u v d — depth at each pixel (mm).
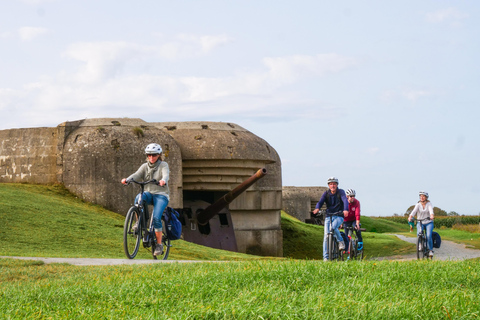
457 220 73062
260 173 28750
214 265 9102
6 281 8477
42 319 5637
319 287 6785
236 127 33875
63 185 27734
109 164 27297
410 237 41031
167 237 12094
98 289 6898
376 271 7992
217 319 5375
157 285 7039
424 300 5789
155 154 11336
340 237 12516
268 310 5453
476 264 8805
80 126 28672
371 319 5230
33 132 28812
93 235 19875
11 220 19375
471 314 5293
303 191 57594
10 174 28922
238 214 34750
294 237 38781
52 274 9039
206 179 31406
